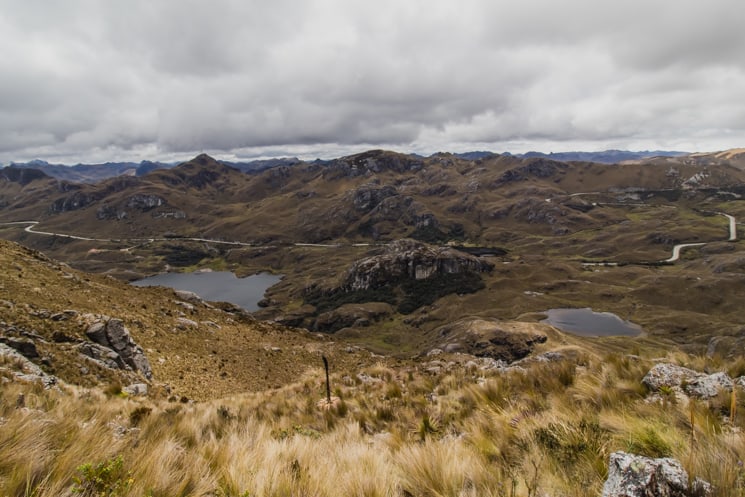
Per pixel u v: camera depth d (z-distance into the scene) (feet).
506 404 22.75
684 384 20.03
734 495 9.75
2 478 9.86
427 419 23.58
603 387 21.39
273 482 12.39
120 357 84.99
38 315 88.48
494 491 11.95
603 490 10.79
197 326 134.92
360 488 12.28
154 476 11.51
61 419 16.87
